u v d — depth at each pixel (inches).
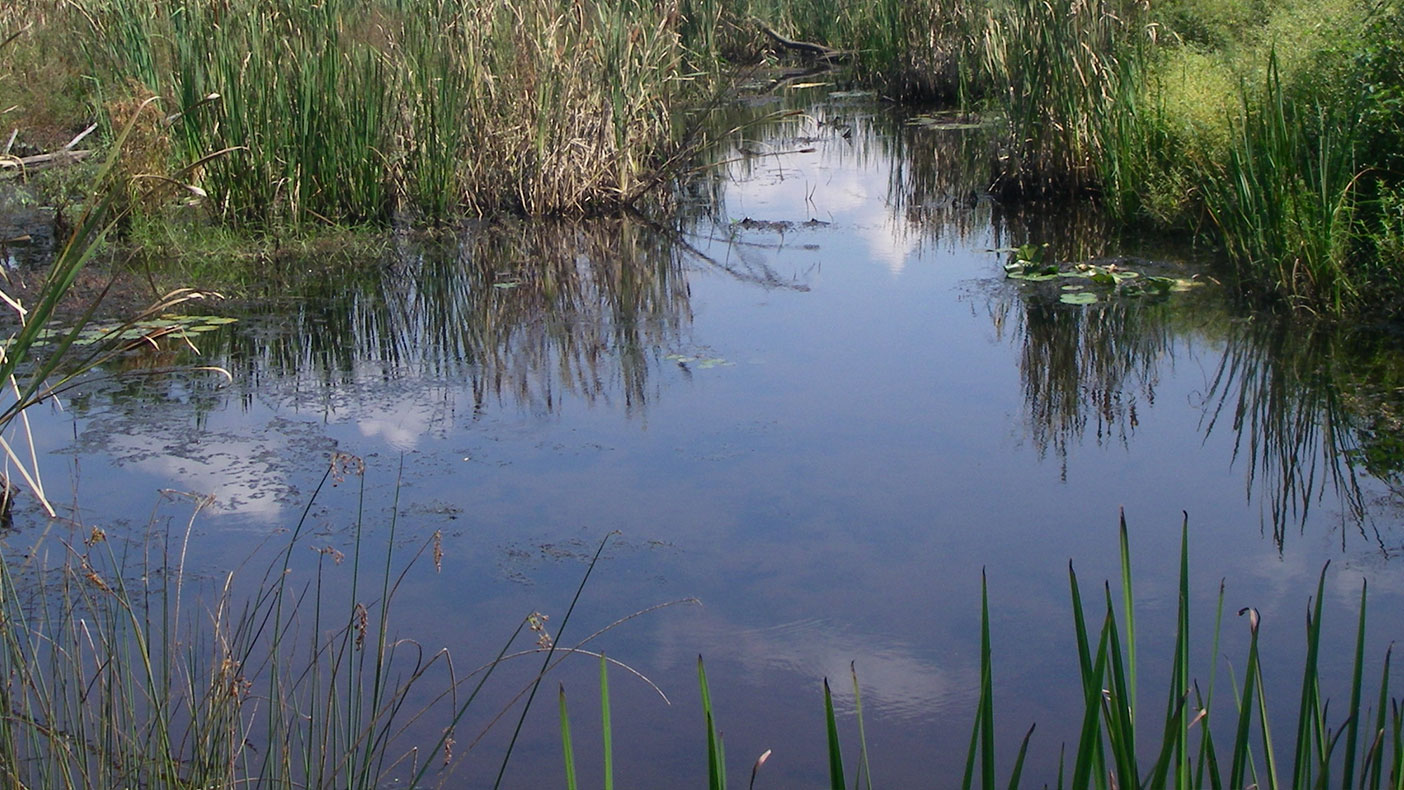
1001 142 412.8
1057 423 210.8
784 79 666.2
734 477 191.5
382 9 381.1
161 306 121.1
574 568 163.8
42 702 106.7
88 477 189.5
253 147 334.0
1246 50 365.1
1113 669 78.0
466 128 380.5
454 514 178.7
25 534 169.8
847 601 155.4
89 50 398.9
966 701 134.6
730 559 166.4
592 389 231.1
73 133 396.5
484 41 385.1
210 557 164.7
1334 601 152.2
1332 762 122.3
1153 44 379.6
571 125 387.9
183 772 112.0
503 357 250.7
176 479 189.0
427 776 122.5
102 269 301.4
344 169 351.6
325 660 140.1
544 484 189.2
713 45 600.7
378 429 211.2
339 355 251.1
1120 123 344.8
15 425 210.2
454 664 142.1
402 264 326.0
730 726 131.3
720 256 335.6
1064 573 161.3
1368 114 275.7
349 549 168.2
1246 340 246.5
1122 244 327.3
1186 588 76.8
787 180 436.1
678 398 225.9
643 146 411.2
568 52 393.7
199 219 327.0
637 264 328.5
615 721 132.6
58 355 109.3
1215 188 301.1
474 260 332.5
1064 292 286.0
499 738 129.8
